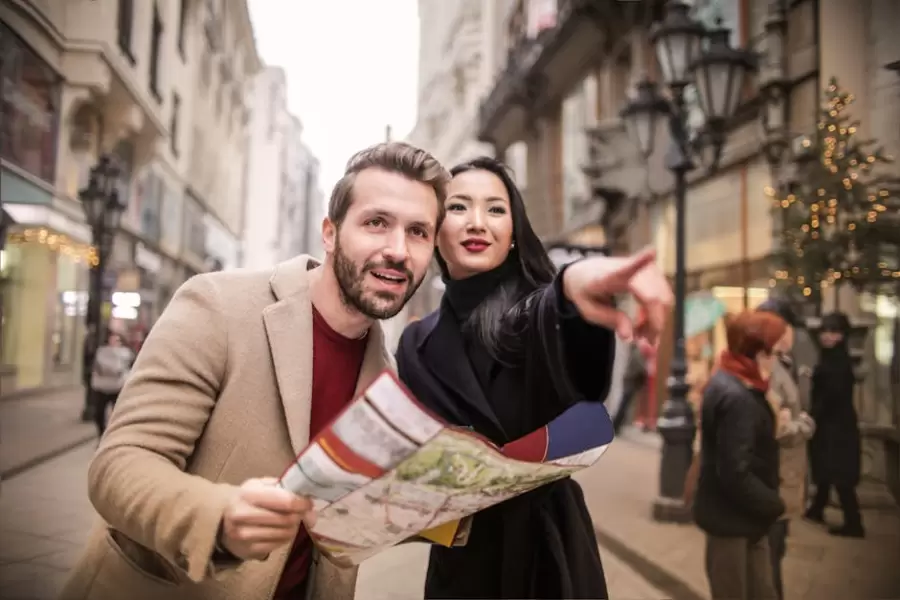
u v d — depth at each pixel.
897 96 3.21
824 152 3.64
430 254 0.99
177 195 6.00
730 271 5.66
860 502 2.64
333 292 1.03
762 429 2.23
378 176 0.96
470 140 14.62
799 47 4.52
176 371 0.93
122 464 0.83
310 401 1.01
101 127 3.97
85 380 4.17
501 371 1.24
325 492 0.76
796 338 3.17
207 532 0.75
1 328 4.36
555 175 10.31
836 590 2.23
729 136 5.52
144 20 4.03
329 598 1.12
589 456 0.98
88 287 4.89
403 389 0.70
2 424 3.31
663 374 6.34
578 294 0.87
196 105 6.28
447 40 16.22
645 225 6.64
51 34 3.04
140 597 0.98
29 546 1.71
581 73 9.29
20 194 3.75
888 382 3.04
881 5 3.26
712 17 5.83
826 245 3.52
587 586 1.23
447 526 1.08
